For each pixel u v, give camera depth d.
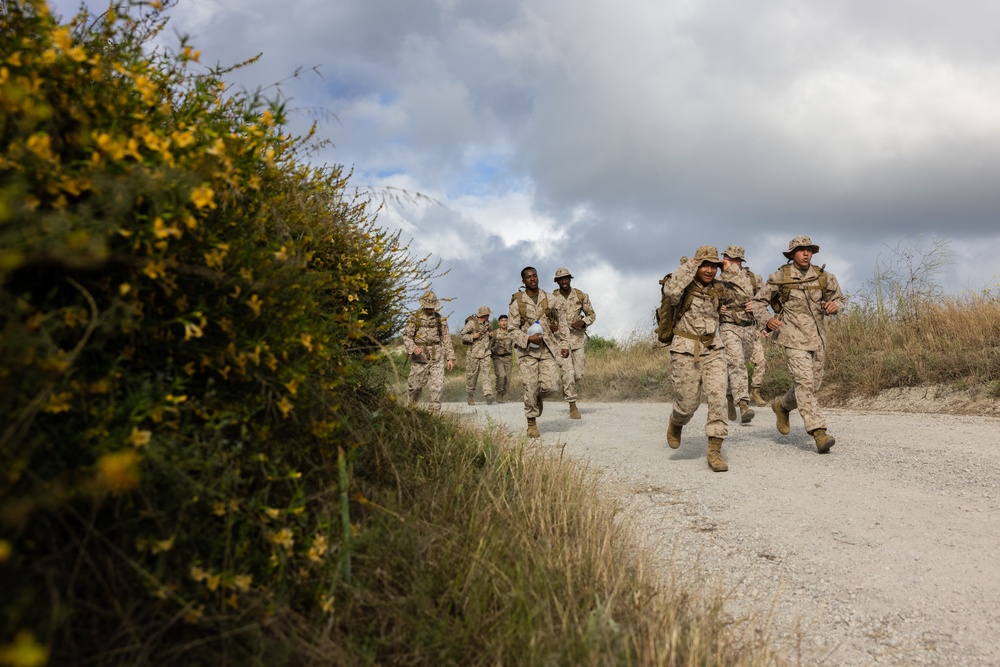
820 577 3.98
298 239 3.44
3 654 1.38
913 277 12.21
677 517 5.16
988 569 3.99
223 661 2.07
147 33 2.80
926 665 3.01
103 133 2.17
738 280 6.96
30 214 1.81
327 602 2.45
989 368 9.60
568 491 4.34
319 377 3.15
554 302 9.26
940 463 6.38
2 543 1.55
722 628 3.13
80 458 1.99
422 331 10.12
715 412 6.76
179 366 2.48
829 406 10.79
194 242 2.44
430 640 2.60
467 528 3.51
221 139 2.61
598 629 2.72
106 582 1.97
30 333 1.83
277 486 2.85
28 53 2.13
